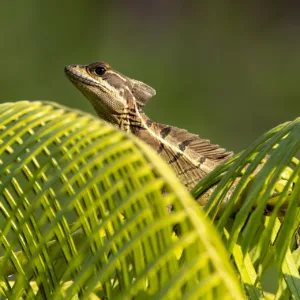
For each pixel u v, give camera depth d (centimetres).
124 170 90
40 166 96
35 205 94
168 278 86
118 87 158
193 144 154
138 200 86
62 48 246
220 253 74
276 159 112
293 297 110
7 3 240
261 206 108
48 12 246
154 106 234
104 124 92
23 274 106
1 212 105
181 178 154
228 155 154
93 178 87
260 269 114
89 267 85
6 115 100
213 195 117
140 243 90
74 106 221
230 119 241
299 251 125
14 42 237
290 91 257
